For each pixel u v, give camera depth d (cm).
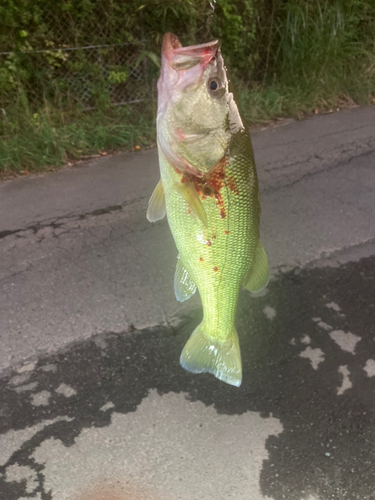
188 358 45
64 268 88
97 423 63
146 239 97
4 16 127
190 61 35
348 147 136
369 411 65
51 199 111
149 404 66
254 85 168
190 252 40
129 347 74
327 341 76
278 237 98
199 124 36
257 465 59
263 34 167
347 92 170
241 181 38
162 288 84
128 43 146
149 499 55
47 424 63
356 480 58
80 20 138
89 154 132
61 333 75
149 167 125
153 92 152
